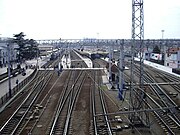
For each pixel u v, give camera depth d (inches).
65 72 2593.5
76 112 1175.6
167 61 2923.2
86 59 4175.7
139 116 1010.7
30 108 1239.5
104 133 910.4
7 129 958.4
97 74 2438.5
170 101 1360.7
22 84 1761.8
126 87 1606.8
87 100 1411.2
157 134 902.4
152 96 1464.1
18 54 3248.0
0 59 2819.9
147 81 1882.4
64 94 1569.9
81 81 2048.5
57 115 1115.9
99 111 1185.4
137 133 912.9
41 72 2581.2
